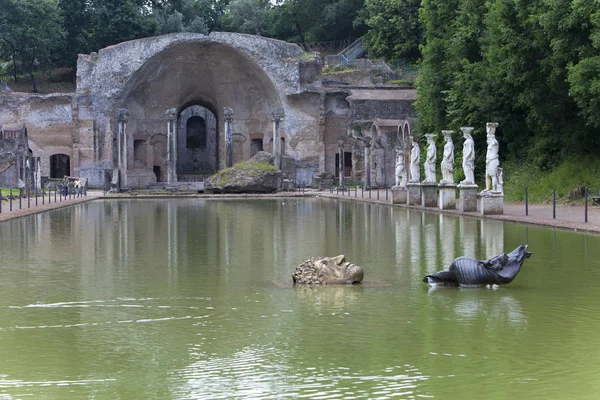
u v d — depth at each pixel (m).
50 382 10.23
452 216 36.97
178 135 103.00
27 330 13.04
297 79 85.69
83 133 83.25
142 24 104.81
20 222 35.31
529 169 47.28
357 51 103.56
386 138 76.62
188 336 12.57
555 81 41.94
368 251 22.86
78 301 15.44
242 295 15.96
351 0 108.94
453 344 11.87
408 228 30.33
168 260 21.42
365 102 84.62
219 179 70.75
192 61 86.44
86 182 71.81
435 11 59.81
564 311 14.12
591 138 43.72
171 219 37.28
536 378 10.22
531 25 43.16
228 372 10.61
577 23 38.97
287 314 14.08
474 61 54.97
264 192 70.94
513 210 37.72
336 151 87.56
